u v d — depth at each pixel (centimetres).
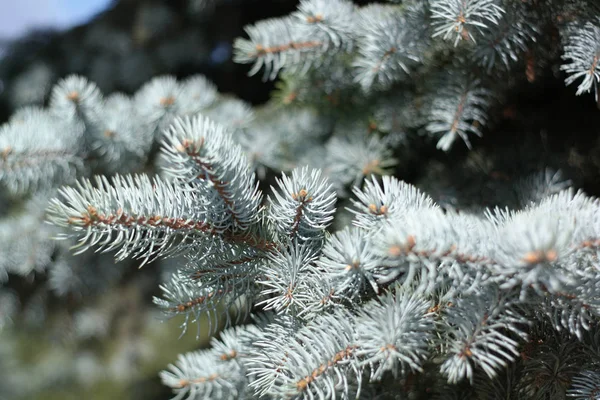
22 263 81
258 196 50
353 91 68
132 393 127
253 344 52
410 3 59
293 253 50
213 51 123
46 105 129
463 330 46
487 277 46
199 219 49
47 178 67
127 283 117
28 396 123
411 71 64
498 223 50
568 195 51
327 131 75
